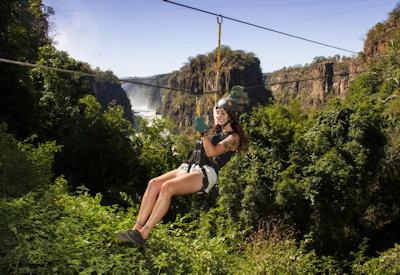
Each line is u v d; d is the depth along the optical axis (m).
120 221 6.39
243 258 8.82
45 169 10.37
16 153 8.98
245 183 20.11
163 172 34.22
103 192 29.78
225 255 7.23
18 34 30.72
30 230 5.04
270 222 18.91
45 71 39.66
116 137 30.72
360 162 22.75
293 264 9.24
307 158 21.56
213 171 4.99
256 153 20.73
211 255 6.57
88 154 29.83
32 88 28.67
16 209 5.23
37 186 8.71
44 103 37.50
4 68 25.83
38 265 4.49
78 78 40.97
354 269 11.95
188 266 5.82
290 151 21.45
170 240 6.51
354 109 24.80
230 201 20.08
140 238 4.86
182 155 35.28
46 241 4.82
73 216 6.11
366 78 52.88
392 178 29.70
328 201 20.70
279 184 19.27
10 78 25.89
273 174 19.95
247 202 19.44
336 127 24.02
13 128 25.56
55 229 5.37
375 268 11.64
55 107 38.56
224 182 20.28
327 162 20.81
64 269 4.42
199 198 24.73
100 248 5.28
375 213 30.05
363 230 27.61
